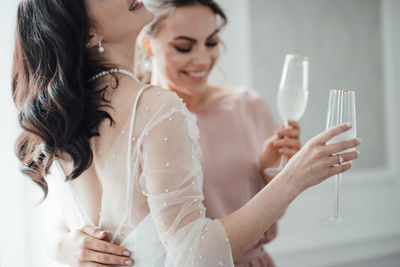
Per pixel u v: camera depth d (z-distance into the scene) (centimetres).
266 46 279
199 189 88
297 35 290
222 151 157
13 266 215
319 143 85
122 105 90
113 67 98
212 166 153
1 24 205
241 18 262
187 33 146
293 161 88
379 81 320
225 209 150
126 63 103
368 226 312
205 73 156
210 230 84
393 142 324
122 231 97
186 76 154
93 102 91
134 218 93
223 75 243
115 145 89
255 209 86
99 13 92
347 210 306
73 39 90
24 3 94
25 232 215
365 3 313
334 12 303
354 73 311
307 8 293
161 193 82
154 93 88
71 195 102
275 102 284
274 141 140
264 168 151
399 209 324
